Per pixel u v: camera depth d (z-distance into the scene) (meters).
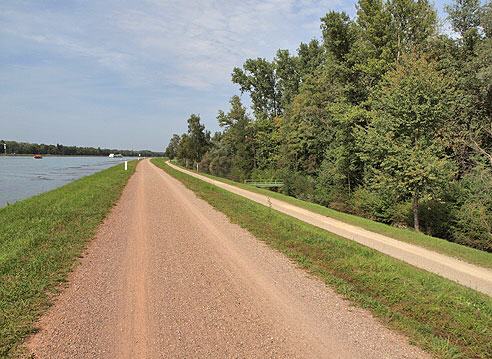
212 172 73.38
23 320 5.91
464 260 12.58
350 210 32.81
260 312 6.59
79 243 10.62
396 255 12.49
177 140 131.12
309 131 44.12
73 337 5.48
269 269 9.11
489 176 22.97
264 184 48.25
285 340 5.60
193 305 6.78
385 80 25.77
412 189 21.31
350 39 35.09
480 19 28.39
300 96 48.69
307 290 7.77
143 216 15.57
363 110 31.61
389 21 31.61
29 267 8.25
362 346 5.51
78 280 7.86
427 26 30.72
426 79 21.20
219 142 81.88
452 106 22.52
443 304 7.45
